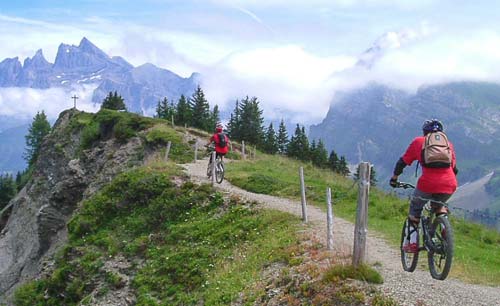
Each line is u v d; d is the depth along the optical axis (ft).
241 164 120.67
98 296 68.03
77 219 89.25
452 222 69.36
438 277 32.12
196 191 81.00
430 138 32.45
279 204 73.61
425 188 32.40
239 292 47.73
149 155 146.20
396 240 55.16
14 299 85.66
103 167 155.43
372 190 86.74
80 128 199.41
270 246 54.34
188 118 332.60
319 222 61.11
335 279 37.99
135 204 86.17
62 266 82.12
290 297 39.78
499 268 46.88
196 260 61.98
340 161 327.26
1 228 210.79
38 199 186.91
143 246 73.41
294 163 142.41
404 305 33.45
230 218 69.62
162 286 61.52
